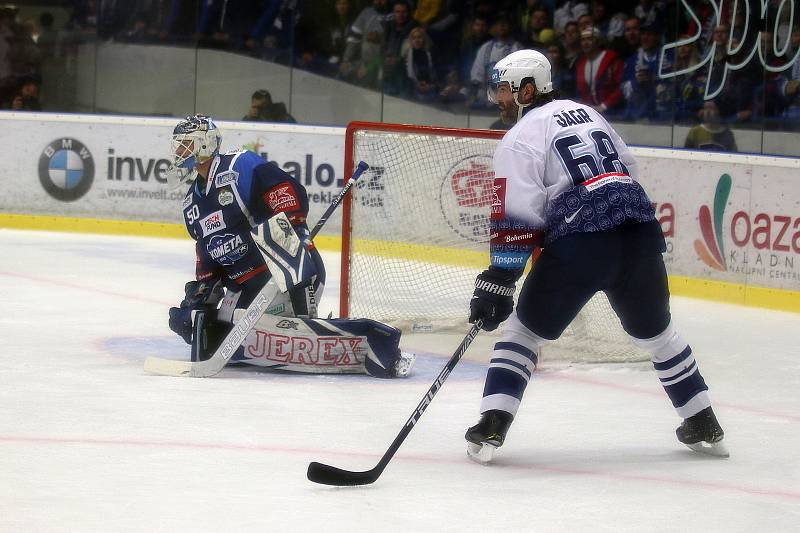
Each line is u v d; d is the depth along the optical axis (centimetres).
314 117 3856
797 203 2494
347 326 1670
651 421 1449
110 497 1048
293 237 1608
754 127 3186
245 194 1647
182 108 3928
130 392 1516
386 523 993
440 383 1158
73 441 1255
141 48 3919
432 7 3700
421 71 3738
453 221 2317
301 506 1036
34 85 3962
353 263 2242
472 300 1191
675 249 2783
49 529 952
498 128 3647
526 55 1252
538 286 1201
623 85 3444
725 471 1212
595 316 1906
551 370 1770
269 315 1664
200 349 1662
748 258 2609
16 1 3997
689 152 2736
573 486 1136
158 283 2603
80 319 2111
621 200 1184
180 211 3531
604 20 3456
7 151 3619
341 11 3781
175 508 1019
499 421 1205
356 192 2331
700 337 2170
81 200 3600
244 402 1475
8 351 1786
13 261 2875
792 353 2008
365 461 1211
